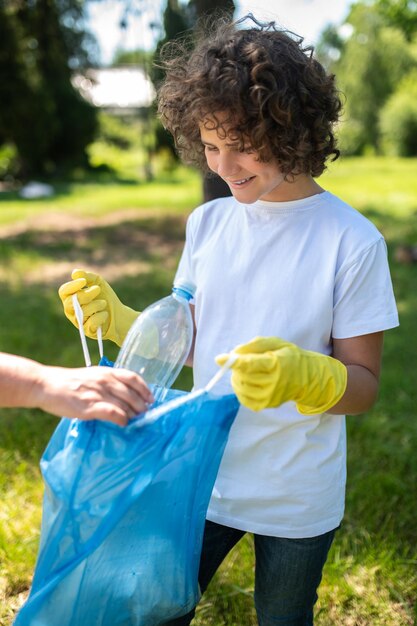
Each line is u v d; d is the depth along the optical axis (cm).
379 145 2750
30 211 1279
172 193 1580
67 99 2058
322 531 152
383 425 353
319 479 149
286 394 118
